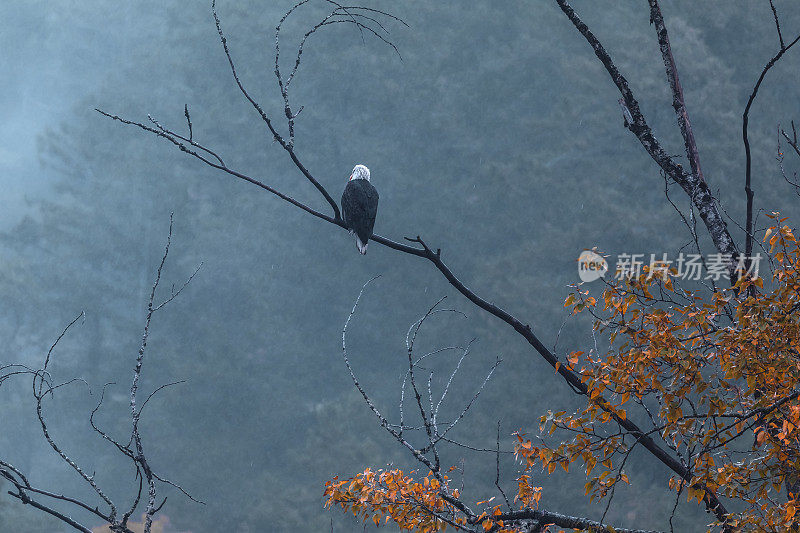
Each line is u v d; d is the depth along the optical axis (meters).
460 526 5.22
